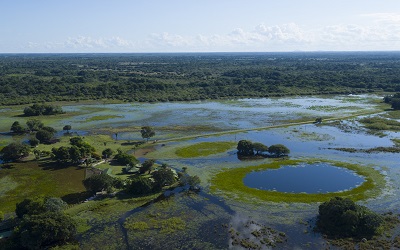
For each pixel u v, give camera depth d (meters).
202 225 59.09
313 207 65.12
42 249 52.12
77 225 57.31
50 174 81.25
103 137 114.25
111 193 70.50
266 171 83.56
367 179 78.25
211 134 117.88
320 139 111.94
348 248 52.00
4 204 66.56
